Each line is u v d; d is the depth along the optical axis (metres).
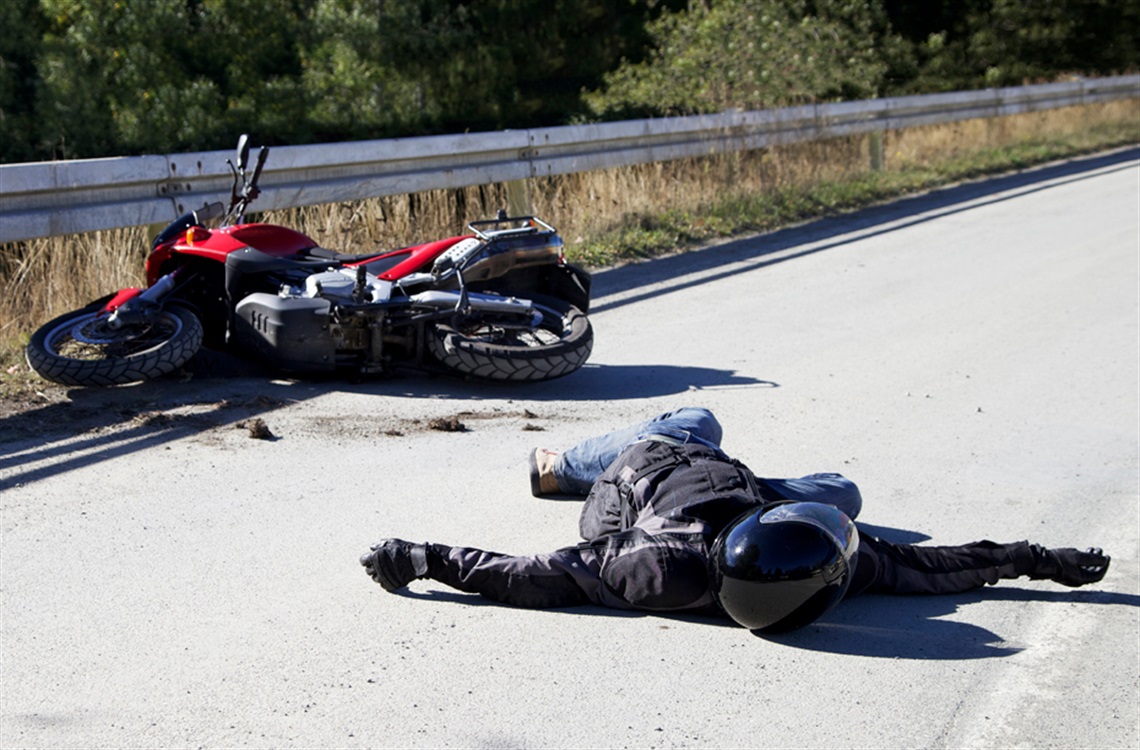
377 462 6.51
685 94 20.56
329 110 18.16
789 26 21.83
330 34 18.48
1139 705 4.18
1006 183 20.61
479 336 8.19
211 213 8.84
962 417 7.64
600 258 13.20
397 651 4.42
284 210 11.95
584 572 4.76
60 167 9.41
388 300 7.74
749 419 7.52
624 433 5.94
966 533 5.71
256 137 17.09
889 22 33.69
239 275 7.96
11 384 7.63
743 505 4.61
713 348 9.46
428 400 7.76
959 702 4.17
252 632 4.53
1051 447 7.05
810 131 18.89
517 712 4.00
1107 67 36.62
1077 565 5.02
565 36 22.55
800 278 12.44
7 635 4.45
